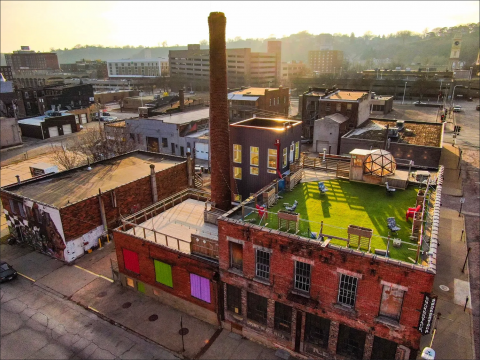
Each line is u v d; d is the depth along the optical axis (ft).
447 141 243.40
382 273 54.85
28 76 583.17
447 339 76.48
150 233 92.22
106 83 633.61
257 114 275.80
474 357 72.13
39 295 93.76
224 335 78.18
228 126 93.91
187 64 649.20
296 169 94.84
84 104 371.56
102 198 113.39
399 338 56.65
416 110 356.59
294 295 64.39
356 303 59.11
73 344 77.30
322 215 72.79
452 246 111.96
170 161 152.56
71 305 89.81
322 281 61.31
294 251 62.39
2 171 202.39
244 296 73.00
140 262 89.61
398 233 65.05
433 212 67.46
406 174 89.56
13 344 77.46
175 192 142.10
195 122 219.20
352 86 485.56
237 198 100.07
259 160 92.99
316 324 65.87
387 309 57.11
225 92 90.38
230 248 71.72
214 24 85.20
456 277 97.04
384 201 79.10
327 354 65.67
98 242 115.34
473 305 86.63
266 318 72.33
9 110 326.85
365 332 59.98
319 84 524.11
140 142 224.74
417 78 469.16
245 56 593.42
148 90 615.98
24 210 112.78
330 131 216.13
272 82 636.89
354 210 75.00
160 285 88.07
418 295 52.80
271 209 75.97
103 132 212.43
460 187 162.91
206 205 98.63
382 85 465.88
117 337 79.00
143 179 126.41
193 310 83.97
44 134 278.87
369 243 57.26
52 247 110.42
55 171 157.07
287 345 71.00
